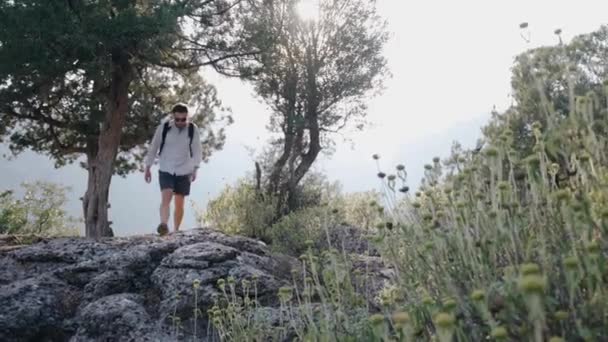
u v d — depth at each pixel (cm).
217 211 1288
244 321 379
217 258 505
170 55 1314
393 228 284
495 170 249
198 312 446
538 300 133
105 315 436
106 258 525
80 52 1054
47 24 979
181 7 1146
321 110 1625
